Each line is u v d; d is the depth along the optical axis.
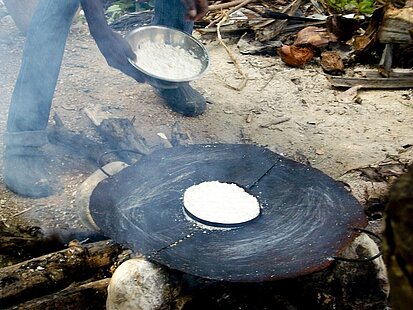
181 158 2.56
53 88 3.19
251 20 5.32
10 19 5.52
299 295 2.30
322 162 3.68
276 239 2.09
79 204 2.85
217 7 5.69
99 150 3.42
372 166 3.27
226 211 2.20
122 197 2.29
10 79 4.46
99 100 4.21
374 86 4.61
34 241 2.83
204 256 1.99
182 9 3.92
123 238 2.06
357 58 4.93
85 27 5.45
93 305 2.33
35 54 3.06
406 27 4.49
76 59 4.85
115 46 3.18
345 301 2.29
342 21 5.01
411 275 0.81
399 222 0.84
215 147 2.65
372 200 2.88
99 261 2.45
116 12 5.70
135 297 2.03
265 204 2.31
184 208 2.22
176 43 3.71
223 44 5.06
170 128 3.93
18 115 3.18
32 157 3.26
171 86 3.39
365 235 2.31
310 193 2.36
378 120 4.20
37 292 2.34
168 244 2.04
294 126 4.07
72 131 3.66
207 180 2.44
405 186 0.87
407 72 4.64
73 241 2.68
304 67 4.90
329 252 2.00
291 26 5.34
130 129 3.47
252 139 3.88
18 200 3.19
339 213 2.23
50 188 3.23
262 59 5.02
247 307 2.26
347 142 3.91
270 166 2.53
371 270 2.28
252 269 1.91
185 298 2.15
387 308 2.31
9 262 2.77
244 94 4.46
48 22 3.01
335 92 4.55
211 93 4.43
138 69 3.28
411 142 3.93
